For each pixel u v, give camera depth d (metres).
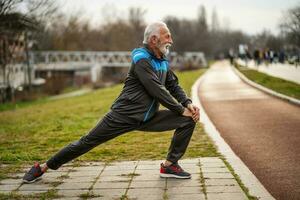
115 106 5.39
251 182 5.34
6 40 34.56
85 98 25.89
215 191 5.03
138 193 5.07
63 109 18.45
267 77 26.75
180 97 5.63
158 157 6.84
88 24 68.88
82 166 6.36
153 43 5.25
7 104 34.06
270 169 6.25
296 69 35.34
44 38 46.62
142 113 5.33
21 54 46.03
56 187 5.39
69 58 68.44
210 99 17.19
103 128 5.38
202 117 11.46
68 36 62.66
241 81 27.89
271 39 70.88
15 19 21.97
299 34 43.12
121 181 5.55
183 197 4.87
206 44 114.19
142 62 5.20
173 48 94.06
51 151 7.82
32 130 10.97
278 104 14.30
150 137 8.72
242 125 10.35
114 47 85.31
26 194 5.14
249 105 14.45
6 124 13.79
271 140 8.38
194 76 37.06
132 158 6.82
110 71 81.19
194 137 8.55
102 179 5.67
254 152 7.40
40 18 25.31
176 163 5.59
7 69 41.22
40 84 52.25
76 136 9.52
